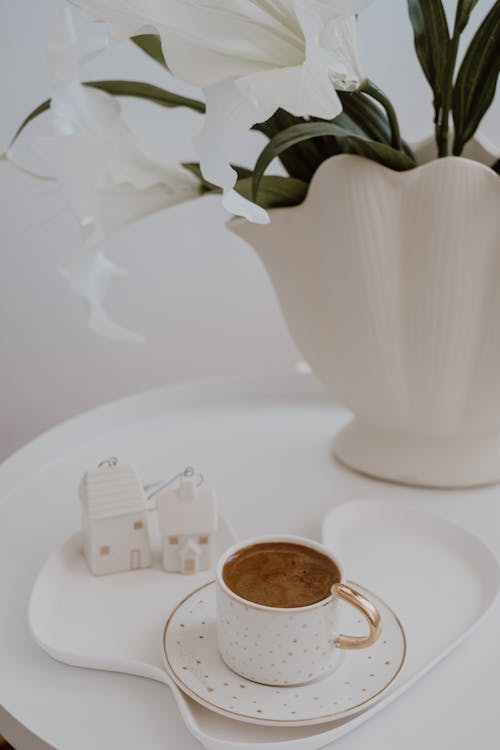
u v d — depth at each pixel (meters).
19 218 1.14
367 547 0.70
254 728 0.54
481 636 0.61
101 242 0.70
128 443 0.88
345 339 0.74
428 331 0.71
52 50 0.59
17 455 0.83
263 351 1.28
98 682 0.57
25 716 0.55
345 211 0.68
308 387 0.99
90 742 0.53
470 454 0.78
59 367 1.24
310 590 0.56
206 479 0.81
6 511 0.76
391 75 1.13
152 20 0.54
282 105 0.53
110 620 0.62
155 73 1.10
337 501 0.77
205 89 0.56
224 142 0.55
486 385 0.73
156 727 0.54
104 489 0.66
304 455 0.85
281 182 0.70
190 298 1.23
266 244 0.74
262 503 0.77
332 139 0.73
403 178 0.66
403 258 0.69
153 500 0.76
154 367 1.27
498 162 0.73
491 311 0.70
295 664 0.55
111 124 0.63
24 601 0.65
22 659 0.59
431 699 0.56
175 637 0.59
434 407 0.75
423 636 0.61
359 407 0.78
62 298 1.20
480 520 0.74
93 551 0.66
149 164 0.70
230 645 0.56
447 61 0.67
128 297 1.22
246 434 0.90
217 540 0.69
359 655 0.58
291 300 0.76
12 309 1.19
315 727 0.54
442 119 0.70
